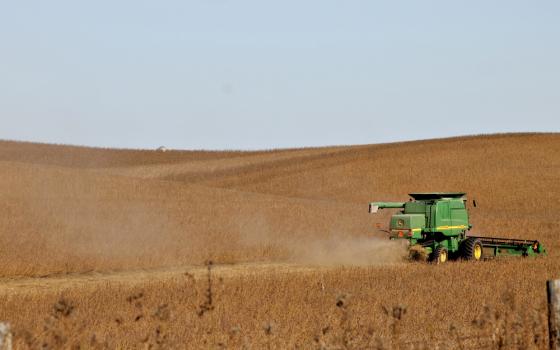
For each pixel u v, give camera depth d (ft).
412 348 116.06
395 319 124.26
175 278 258.37
